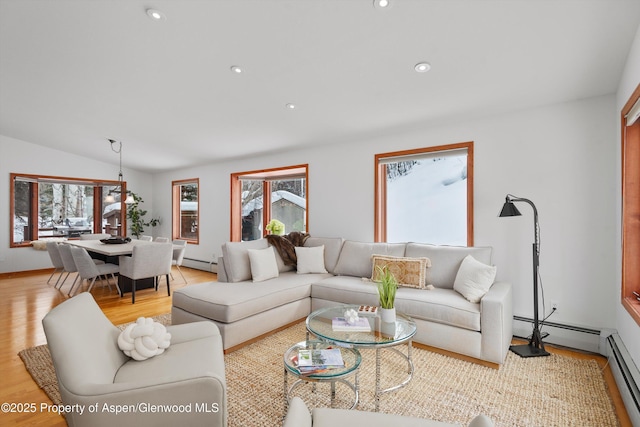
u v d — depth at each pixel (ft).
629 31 6.51
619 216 8.41
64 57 9.64
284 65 9.09
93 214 23.24
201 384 4.54
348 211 14.57
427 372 7.90
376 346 6.39
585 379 7.53
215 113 12.98
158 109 13.08
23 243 20.31
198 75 10.16
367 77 9.25
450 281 10.45
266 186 20.15
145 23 7.79
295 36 7.77
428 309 8.93
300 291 11.23
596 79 8.29
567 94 9.16
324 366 5.65
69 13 7.71
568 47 7.16
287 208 19.22
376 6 6.53
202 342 6.43
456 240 12.26
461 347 8.45
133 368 5.40
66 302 5.37
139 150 19.58
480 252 10.27
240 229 20.48
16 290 16.11
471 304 8.66
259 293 9.86
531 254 10.14
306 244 14.43
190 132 15.43
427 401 6.69
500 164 10.69
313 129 13.48
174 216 24.23
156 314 12.43
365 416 4.03
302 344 6.65
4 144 19.43
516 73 8.33
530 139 10.18
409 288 10.56
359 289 10.48
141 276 14.17
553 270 9.78
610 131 9.00
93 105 13.17
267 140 15.40
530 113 10.19
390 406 6.52
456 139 11.62
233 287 10.55
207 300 9.23
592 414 6.26
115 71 10.33
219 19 7.41
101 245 16.52
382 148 13.56
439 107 10.55
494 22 6.63
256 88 10.59
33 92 12.16
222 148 17.40
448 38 7.25
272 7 6.89
